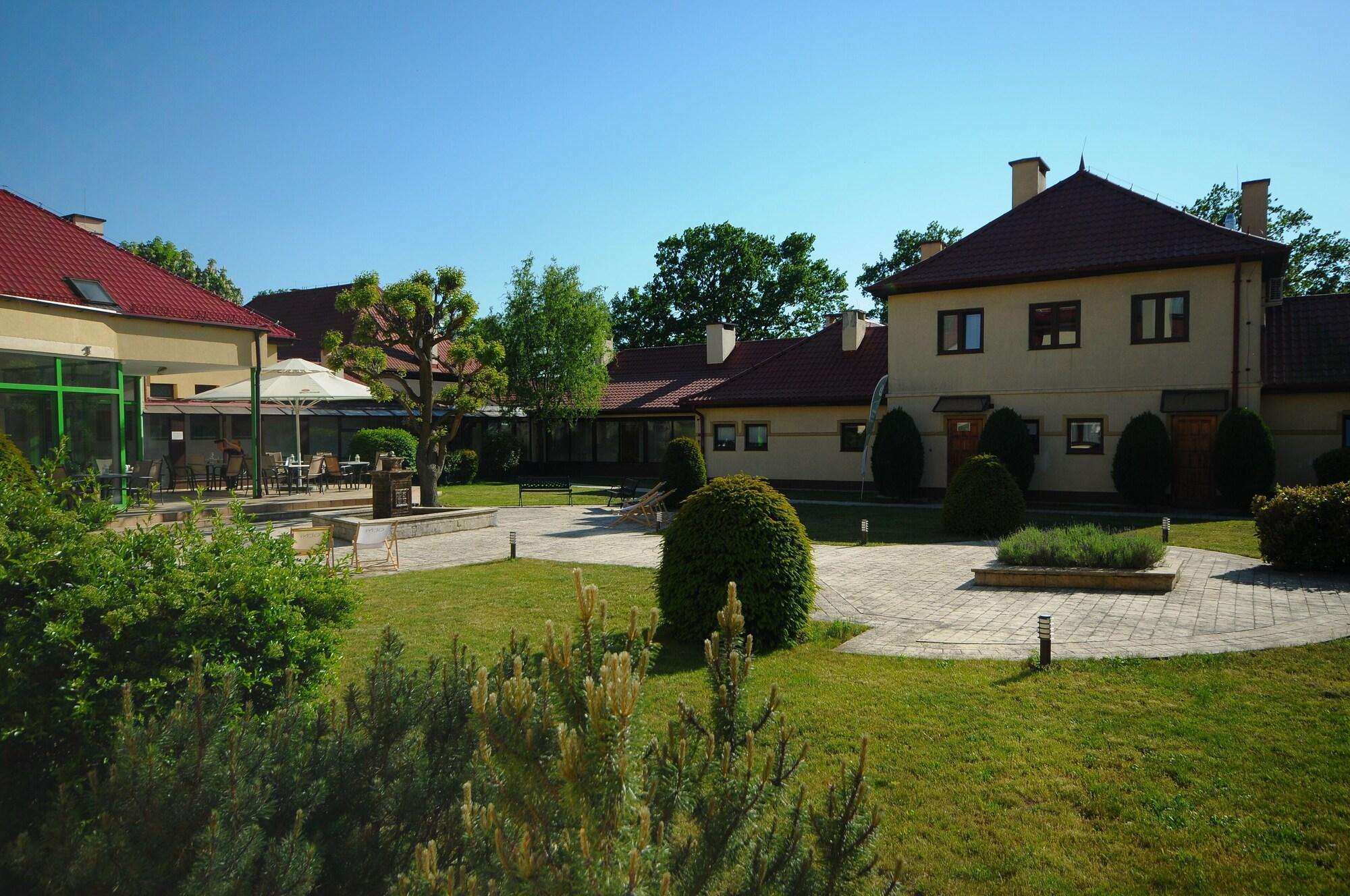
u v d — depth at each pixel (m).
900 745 5.67
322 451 30.95
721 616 2.83
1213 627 8.56
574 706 2.43
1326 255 39.06
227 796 2.75
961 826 4.58
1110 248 22.83
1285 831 4.40
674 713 6.23
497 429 38.69
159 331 17.20
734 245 51.09
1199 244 21.56
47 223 17.39
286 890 2.63
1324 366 21.73
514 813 2.29
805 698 6.65
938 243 28.80
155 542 4.12
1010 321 24.00
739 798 2.39
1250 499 20.00
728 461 30.44
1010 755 5.46
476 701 2.38
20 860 2.66
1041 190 27.03
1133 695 6.55
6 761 3.30
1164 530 15.09
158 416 25.41
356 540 12.95
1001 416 23.09
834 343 31.11
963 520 17.20
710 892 2.30
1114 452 22.48
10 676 3.32
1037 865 4.18
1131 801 4.80
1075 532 12.34
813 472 28.88
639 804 2.20
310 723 3.55
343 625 4.68
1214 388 21.36
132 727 2.89
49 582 3.65
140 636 3.75
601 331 37.00
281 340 29.80
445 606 10.23
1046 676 7.10
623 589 11.27
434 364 35.69
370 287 19.86
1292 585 10.59
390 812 3.19
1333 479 19.61
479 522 18.91
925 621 9.42
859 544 16.06
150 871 2.61
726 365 38.03
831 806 2.50
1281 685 6.64
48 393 15.29
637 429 37.44
